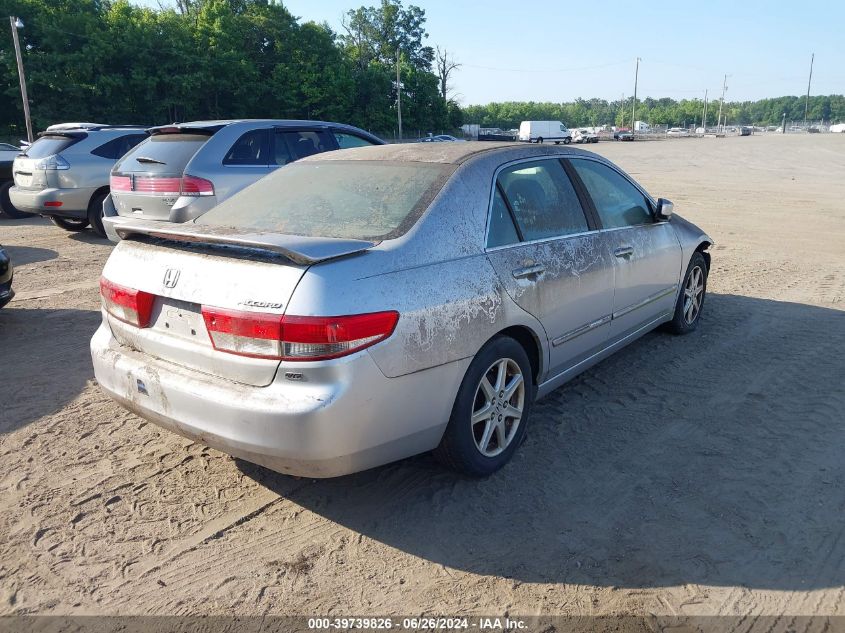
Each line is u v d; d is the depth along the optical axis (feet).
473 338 10.24
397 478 11.41
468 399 10.44
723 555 9.27
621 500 10.62
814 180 71.77
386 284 9.26
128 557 9.39
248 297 8.92
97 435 12.97
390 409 9.27
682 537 9.67
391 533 9.91
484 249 10.88
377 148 13.43
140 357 10.39
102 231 34.68
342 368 8.70
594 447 12.34
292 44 207.31
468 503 10.63
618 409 13.92
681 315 18.03
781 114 639.35
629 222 15.17
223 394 9.05
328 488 11.14
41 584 8.84
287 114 204.33
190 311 9.62
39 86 151.74
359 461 9.27
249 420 8.82
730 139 244.42
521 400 11.68
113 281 10.78
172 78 165.48
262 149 26.43
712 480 11.16
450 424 10.43
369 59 276.62
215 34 176.76
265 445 8.82
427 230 10.23
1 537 9.80
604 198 14.58
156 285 9.96
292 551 9.52
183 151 25.70
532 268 11.47
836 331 18.80
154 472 11.64
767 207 47.88
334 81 209.67
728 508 10.35
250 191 12.85
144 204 26.20
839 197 54.39
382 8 278.46
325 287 8.73
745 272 26.66
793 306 21.48
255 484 11.29
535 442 12.56
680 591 8.60
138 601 8.53
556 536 9.75
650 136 324.39
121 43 157.28
